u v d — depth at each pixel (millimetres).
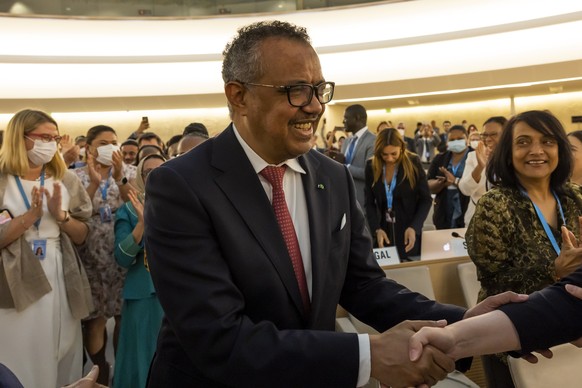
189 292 1390
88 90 13406
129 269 3344
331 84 1466
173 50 12328
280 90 1401
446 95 14430
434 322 1443
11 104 13031
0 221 3055
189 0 10891
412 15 10594
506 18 10672
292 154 1487
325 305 1531
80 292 3338
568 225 2377
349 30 11523
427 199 4359
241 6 10906
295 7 10781
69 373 3416
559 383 2057
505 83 12125
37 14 10352
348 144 5613
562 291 1513
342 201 1664
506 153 2414
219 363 1352
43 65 12922
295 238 1537
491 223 2326
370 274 1729
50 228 3270
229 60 1485
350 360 1334
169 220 1432
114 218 3918
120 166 4105
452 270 3234
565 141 2354
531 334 1449
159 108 13805
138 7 10820
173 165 1493
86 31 10969
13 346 3059
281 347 1328
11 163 3156
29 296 3078
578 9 10047
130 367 3311
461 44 12094
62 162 3400
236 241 1440
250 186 1495
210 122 15039
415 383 1361
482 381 3068
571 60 11305
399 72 12883
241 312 1415
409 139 12375
